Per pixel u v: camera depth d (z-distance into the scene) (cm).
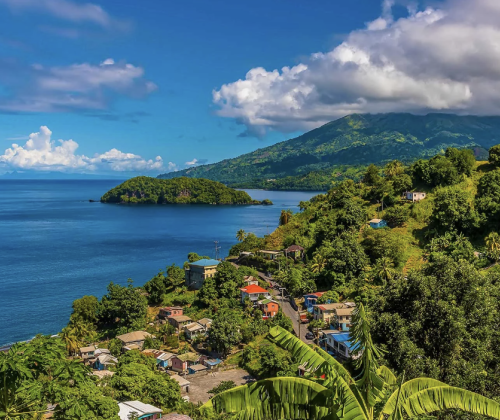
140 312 7712
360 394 1195
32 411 1500
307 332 6562
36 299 9562
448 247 7900
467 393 1164
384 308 2288
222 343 6381
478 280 2116
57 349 1555
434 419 1428
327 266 8262
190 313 7888
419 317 2067
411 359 1903
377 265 7838
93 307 7775
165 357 6262
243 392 1167
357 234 9250
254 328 6794
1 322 8125
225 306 7775
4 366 1341
